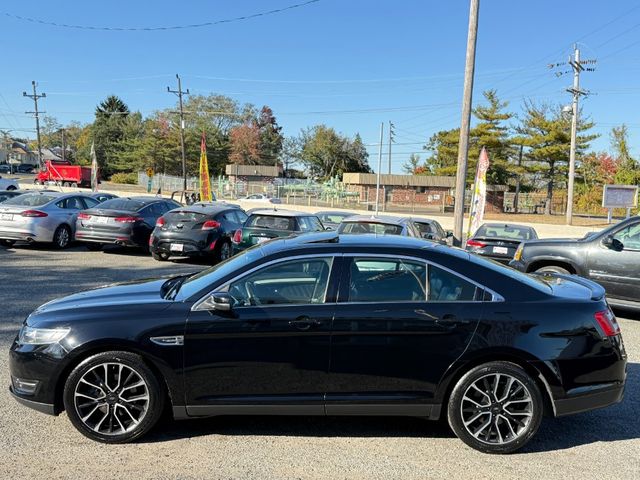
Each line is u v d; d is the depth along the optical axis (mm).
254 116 103375
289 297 4191
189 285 4504
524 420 4098
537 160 55188
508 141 54688
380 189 65312
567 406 4121
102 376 4102
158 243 13250
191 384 4059
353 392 4105
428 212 53719
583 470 3857
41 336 4074
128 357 4039
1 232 14266
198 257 14469
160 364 4031
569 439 4383
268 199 48875
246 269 4246
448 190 65125
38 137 69312
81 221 14172
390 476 3707
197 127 90250
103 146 100875
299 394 4102
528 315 4113
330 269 4230
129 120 102188
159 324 4043
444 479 3686
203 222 13242
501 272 4320
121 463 3793
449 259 4285
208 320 4055
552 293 4320
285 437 4273
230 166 83250
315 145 99250
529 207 60750
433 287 4199
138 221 14195
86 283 10102
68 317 4105
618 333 4320
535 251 9352
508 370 4059
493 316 4098
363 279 4215
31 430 4285
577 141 51344
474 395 4121
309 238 4719
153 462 3820
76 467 3723
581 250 8945
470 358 4070
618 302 8648
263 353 4066
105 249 15531
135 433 4074
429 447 4168
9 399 4863
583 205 58156
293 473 3715
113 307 4180
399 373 4086
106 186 71375
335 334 4062
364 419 4660
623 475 3793
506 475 3758
